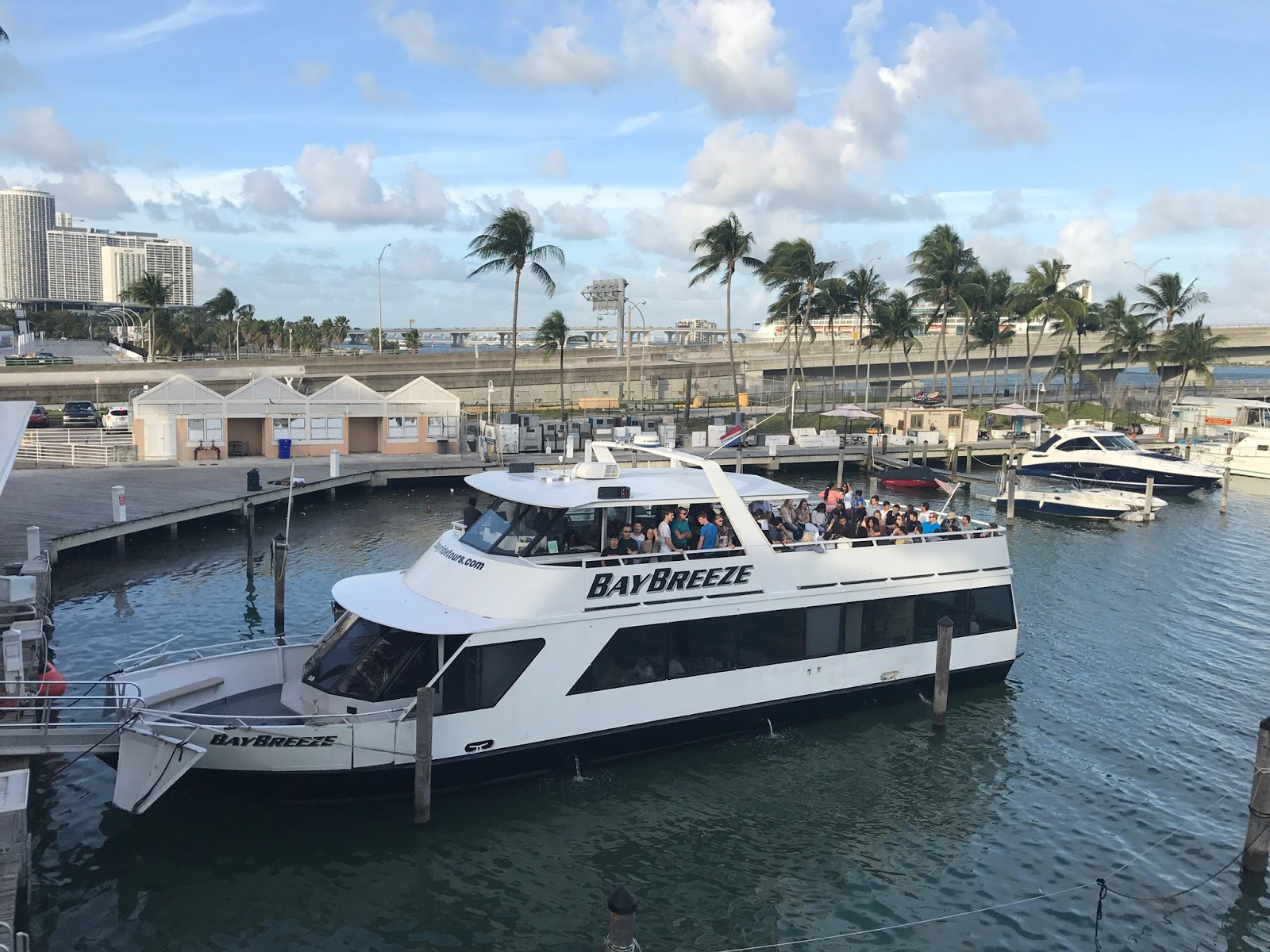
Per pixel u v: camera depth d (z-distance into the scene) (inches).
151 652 964.0
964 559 848.9
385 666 633.6
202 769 602.2
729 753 744.3
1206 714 860.0
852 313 3508.9
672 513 717.9
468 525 742.5
